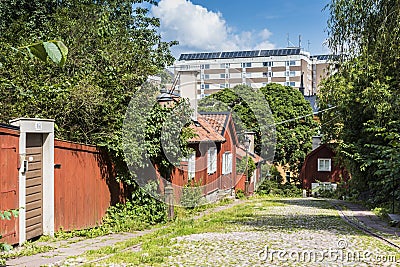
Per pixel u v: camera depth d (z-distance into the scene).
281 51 69.06
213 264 8.05
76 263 7.80
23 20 22.89
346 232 12.57
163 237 11.34
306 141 48.09
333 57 16.75
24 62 12.53
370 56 15.12
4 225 8.84
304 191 43.38
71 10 21.77
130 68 14.38
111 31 15.95
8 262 7.77
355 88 21.17
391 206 17.94
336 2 15.60
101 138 12.73
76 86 12.33
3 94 12.22
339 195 34.75
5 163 8.98
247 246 10.02
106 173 13.08
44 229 10.55
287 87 47.94
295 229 13.21
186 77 21.91
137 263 7.95
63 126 12.48
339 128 31.20
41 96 11.95
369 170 23.75
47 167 10.52
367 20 15.05
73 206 11.50
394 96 16.80
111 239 10.97
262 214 18.42
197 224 14.48
